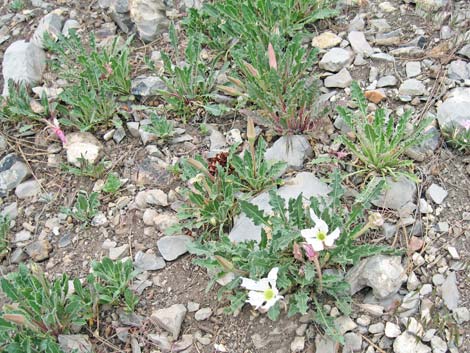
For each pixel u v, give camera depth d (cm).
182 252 99
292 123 107
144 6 131
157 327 92
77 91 118
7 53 132
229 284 89
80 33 138
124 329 92
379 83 113
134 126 116
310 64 111
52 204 111
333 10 121
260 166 101
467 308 86
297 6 124
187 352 90
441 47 116
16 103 122
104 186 108
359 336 86
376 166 99
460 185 99
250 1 120
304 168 105
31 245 105
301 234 84
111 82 121
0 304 100
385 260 89
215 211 98
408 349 84
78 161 112
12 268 104
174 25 133
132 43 134
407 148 100
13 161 117
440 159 102
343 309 86
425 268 91
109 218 106
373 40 121
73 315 91
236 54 113
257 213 92
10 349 87
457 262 91
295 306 85
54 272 101
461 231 94
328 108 106
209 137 113
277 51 110
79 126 117
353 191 99
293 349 86
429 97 109
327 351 85
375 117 97
